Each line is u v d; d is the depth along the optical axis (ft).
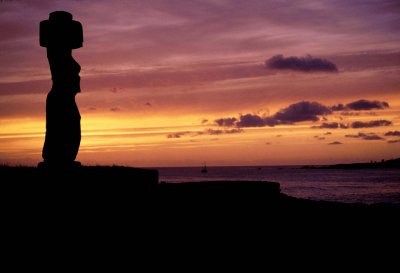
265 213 42.04
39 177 34.96
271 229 38.47
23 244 29.40
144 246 31.60
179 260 30.09
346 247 36.45
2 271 26.27
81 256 29.17
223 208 40.55
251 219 39.93
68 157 36.81
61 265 27.76
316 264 31.60
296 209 47.32
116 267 28.12
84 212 33.99
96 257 29.25
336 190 231.91
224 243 33.78
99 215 34.19
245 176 485.97
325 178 428.97
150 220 35.40
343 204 62.18
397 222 48.32
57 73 36.58
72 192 34.83
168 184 43.50
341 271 30.22
